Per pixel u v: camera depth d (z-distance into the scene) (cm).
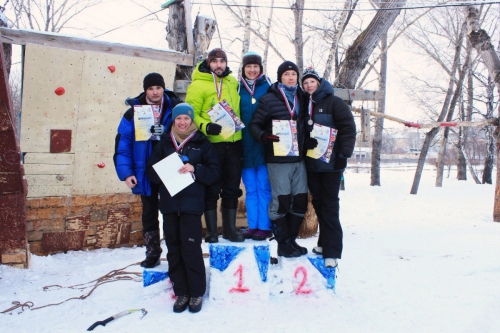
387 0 907
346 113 382
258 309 362
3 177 469
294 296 387
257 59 412
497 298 398
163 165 359
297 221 396
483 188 1902
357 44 898
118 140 395
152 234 419
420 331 324
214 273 371
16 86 1908
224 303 366
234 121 384
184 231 358
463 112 2400
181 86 648
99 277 462
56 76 568
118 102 604
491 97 2283
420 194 1591
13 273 472
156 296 386
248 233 414
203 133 394
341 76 918
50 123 567
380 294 409
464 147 2539
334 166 383
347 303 382
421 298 398
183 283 361
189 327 326
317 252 414
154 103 398
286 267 390
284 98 386
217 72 407
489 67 998
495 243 661
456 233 770
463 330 325
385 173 3378
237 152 402
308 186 402
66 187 575
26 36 552
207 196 401
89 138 588
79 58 579
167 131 394
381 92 726
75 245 581
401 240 697
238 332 318
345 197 1408
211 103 402
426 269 505
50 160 567
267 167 392
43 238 562
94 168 591
